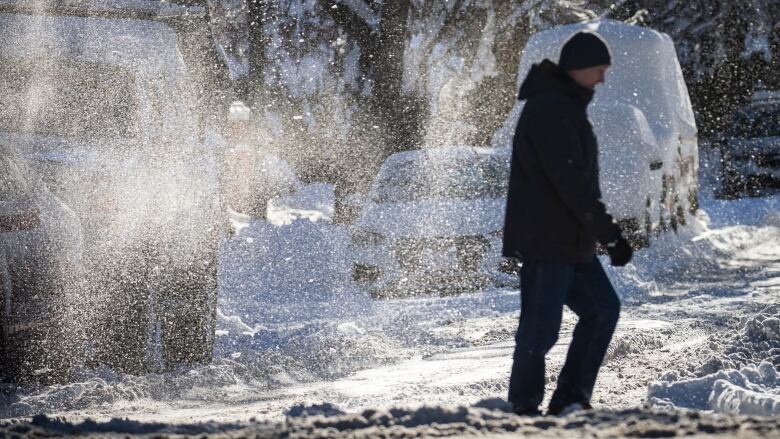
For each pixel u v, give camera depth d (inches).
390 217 1499.8
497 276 1477.6
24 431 477.4
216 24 2618.1
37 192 881.5
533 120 601.6
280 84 2733.8
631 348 1008.9
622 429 446.0
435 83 2546.8
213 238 965.8
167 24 1047.0
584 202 591.2
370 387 868.0
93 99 975.6
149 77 992.2
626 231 1624.0
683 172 1921.8
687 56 3545.8
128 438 470.6
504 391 829.8
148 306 920.9
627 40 1882.4
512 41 2556.6
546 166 595.8
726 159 3417.8
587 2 2655.0
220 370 925.2
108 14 1022.4
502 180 1562.5
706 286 1551.4
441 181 1545.3
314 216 2427.4
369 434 456.8
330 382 920.3
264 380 923.4
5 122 968.3
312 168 2901.1
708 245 1879.9
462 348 1087.6
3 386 828.6
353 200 2241.6
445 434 455.5
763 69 3641.7
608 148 1643.7
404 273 1471.5
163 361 930.7
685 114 2007.9
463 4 2440.9
